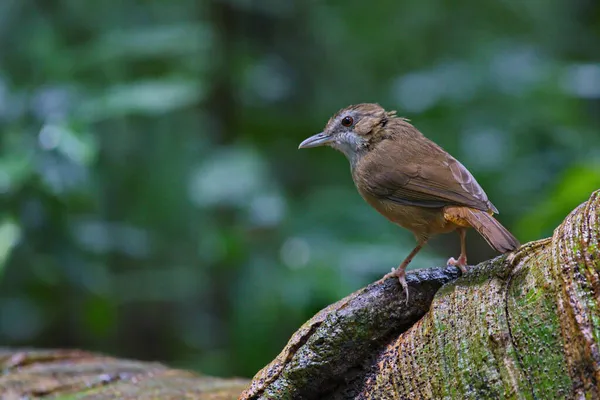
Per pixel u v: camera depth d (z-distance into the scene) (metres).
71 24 13.22
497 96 13.69
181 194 13.42
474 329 4.75
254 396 5.50
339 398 5.40
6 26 12.22
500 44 14.68
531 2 15.45
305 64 14.15
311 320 5.53
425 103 13.55
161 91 10.75
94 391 7.02
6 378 7.44
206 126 13.37
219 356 12.00
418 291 5.52
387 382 5.13
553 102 13.83
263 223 11.22
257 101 13.79
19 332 12.70
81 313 12.81
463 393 4.67
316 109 14.09
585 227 4.50
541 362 4.43
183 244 13.63
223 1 13.01
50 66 11.86
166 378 7.45
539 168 13.06
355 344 5.35
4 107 10.16
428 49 14.70
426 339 4.99
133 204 13.48
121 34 12.49
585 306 4.26
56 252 10.71
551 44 15.76
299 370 5.38
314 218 11.50
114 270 13.71
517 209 12.98
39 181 9.82
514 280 4.83
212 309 13.18
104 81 12.29
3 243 9.54
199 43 12.35
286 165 14.09
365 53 14.43
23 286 11.91
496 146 13.15
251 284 11.04
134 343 14.23
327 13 14.07
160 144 13.65
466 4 14.90
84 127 10.26
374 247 10.75
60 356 8.16
